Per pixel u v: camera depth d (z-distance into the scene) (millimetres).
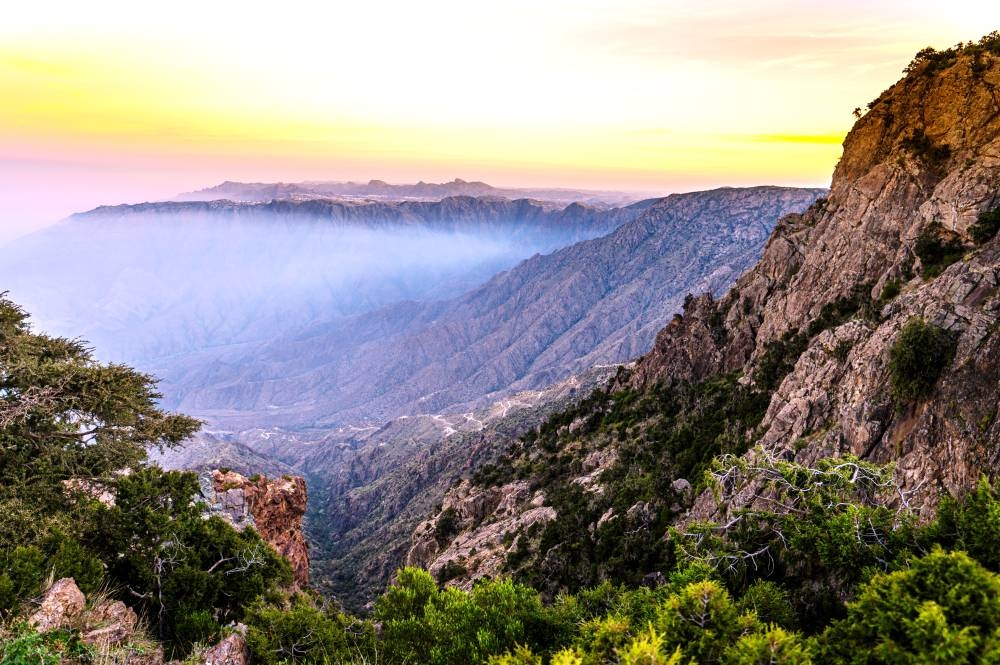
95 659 14039
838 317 54562
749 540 15758
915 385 29453
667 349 95062
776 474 17156
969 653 8805
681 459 59594
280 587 24922
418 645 16562
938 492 25469
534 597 16125
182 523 20906
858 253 57969
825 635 10492
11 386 23438
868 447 32531
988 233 39938
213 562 21500
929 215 47312
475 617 15250
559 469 91688
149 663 15195
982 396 26000
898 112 60844
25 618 14000
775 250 80000
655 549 44312
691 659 10148
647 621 11672
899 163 56906
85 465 24078
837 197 67500
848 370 38625
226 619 20062
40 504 20938
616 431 89062
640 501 55000
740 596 14438
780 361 58406
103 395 24328
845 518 13945
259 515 39938
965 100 54250
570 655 10273
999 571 11945
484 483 112000
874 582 10414
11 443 22172
